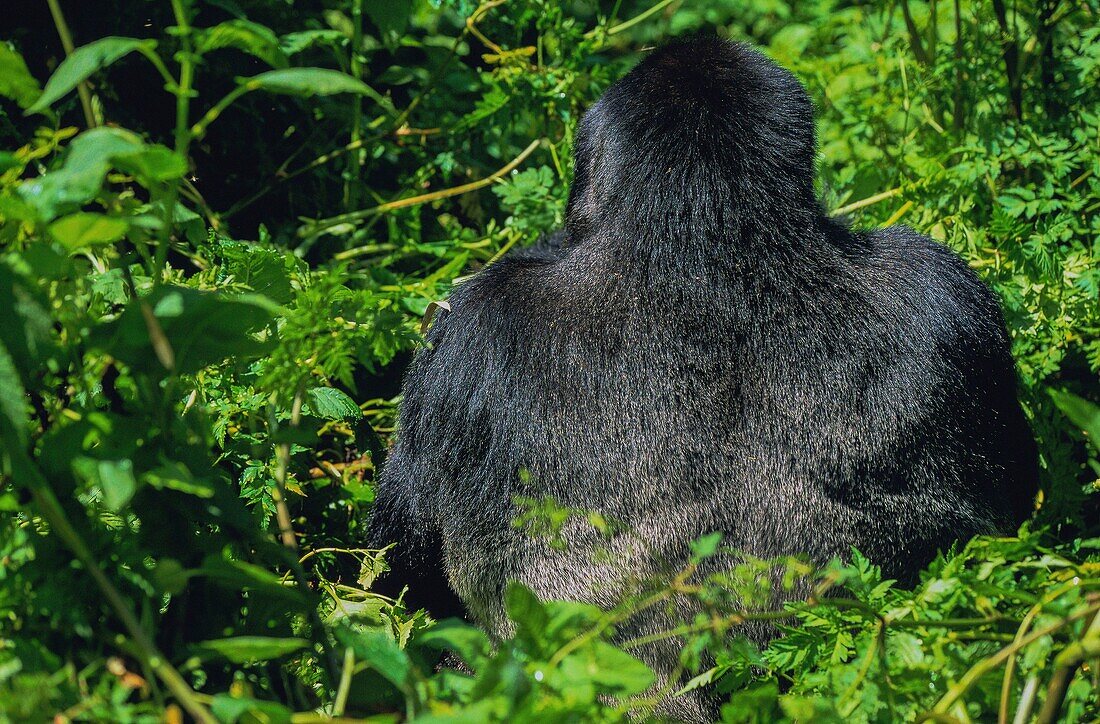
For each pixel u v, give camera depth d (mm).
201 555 5008
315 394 6863
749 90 6414
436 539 6645
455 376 6375
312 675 5609
